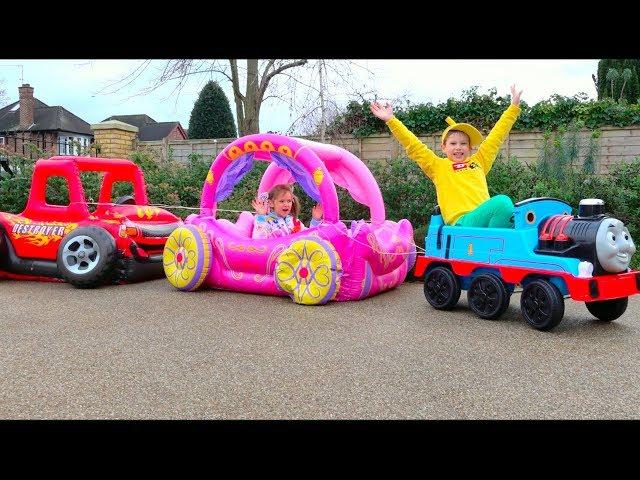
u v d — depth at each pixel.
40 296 6.35
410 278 7.62
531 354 4.21
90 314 5.44
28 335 4.66
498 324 5.14
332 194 6.06
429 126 11.80
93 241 6.71
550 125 11.08
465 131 6.09
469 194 5.89
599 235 4.75
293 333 4.77
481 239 5.43
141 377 3.69
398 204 9.25
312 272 5.89
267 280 6.35
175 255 6.70
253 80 12.67
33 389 3.47
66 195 9.70
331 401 3.31
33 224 7.19
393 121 6.15
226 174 6.87
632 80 19.19
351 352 4.23
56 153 13.86
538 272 4.92
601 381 3.64
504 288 5.23
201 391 3.46
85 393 3.41
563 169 9.52
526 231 5.09
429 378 3.69
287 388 3.51
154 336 4.64
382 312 5.62
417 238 8.05
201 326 4.99
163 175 11.16
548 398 3.37
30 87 37.56
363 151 12.12
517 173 9.50
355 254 6.09
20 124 37.66
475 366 3.93
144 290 6.73
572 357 4.14
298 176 6.52
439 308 5.73
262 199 6.84
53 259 7.10
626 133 10.64
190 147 13.41
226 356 4.12
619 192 8.73
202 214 6.93
